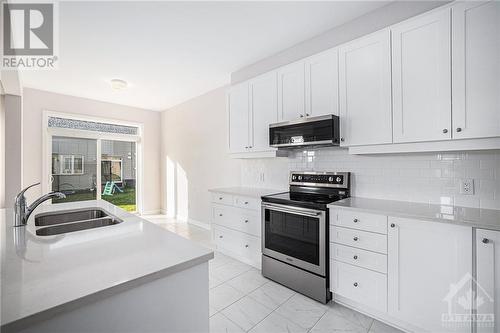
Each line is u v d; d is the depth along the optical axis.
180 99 4.73
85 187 4.65
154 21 2.22
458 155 1.82
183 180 4.93
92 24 2.23
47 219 1.82
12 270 0.81
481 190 1.73
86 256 0.94
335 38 2.40
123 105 5.09
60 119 4.37
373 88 1.94
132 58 2.96
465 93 1.54
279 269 2.37
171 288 0.88
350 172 2.39
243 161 3.58
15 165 3.50
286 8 2.09
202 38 2.54
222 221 3.09
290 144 2.41
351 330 1.72
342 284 1.93
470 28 1.52
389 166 2.15
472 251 1.37
